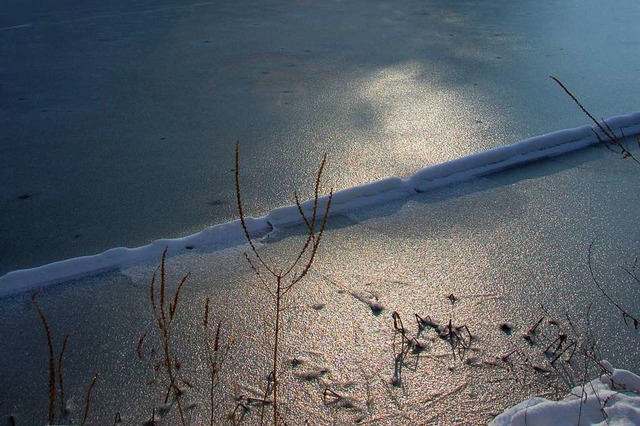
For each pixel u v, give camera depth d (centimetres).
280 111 517
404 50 670
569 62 627
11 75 598
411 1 888
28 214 380
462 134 475
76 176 421
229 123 496
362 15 812
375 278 315
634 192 396
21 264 336
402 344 272
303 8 848
